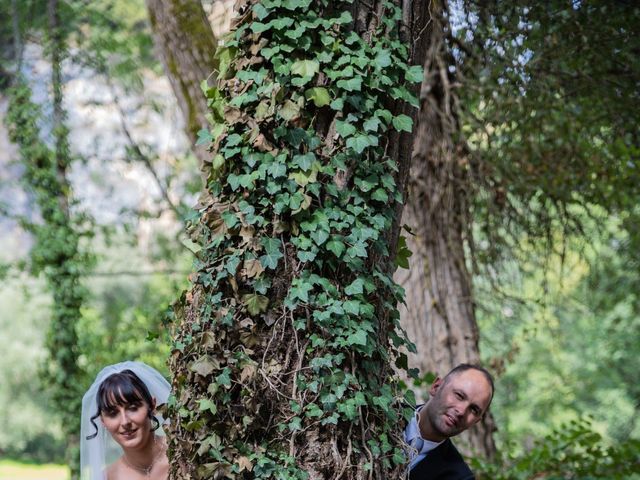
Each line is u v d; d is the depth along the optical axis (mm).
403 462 3539
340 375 3375
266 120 3371
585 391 18094
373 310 3471
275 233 3381
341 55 3416
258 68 3428
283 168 3348
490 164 7742
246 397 3336
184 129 6500
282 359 3383
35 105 11375
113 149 12273
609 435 17688
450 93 7281
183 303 3572
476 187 7789
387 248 3553
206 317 3393
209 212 3416
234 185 3385
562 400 17906
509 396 16625
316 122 3434
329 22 3400
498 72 7020
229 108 3416
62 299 11406
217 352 3357
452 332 7457
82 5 12008
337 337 3383
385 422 3506
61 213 11391
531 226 8570
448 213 7578
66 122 12672
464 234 8266
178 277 12766
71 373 11383
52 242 11328
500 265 8797
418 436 4082
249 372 3328
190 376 3420
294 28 3381
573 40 6637
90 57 11984
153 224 12859
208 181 3518
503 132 7703
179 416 3455
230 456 3352
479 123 7551
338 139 3434
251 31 3451
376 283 3521
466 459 6734
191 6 6500
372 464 3420
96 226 11711
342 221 3398
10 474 21562
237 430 3359
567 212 8266
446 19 6609
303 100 3371
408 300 7445
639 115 7270
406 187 3723
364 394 3432
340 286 3414
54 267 11383
